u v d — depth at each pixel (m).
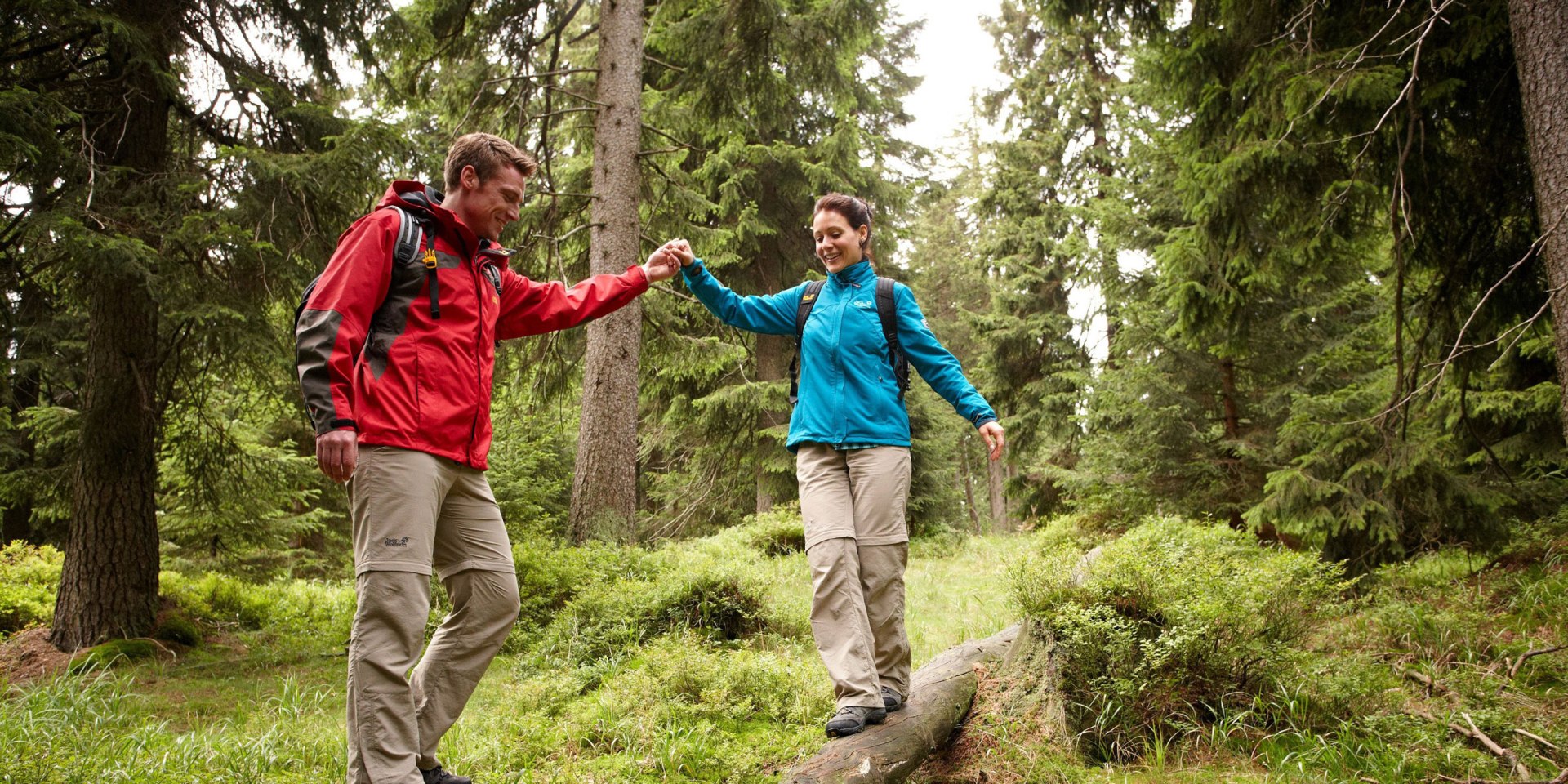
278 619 7.88
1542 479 7.32
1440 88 4.88
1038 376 16.75
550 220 9.69
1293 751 3.16
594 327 8.69
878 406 3.01
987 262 17.83
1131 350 10.37
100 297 6.48
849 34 9.24
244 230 5.85
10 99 4.95
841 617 2.91
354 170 6.24
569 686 4.23
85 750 3.14
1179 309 6.91
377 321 2.23
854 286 3.14
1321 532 6.26
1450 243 5.74
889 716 2.98
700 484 16.08
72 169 5.70
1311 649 4.39
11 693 4.80
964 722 3.36
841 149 13.99
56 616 6.43
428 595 2.22
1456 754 3.09
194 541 10.74
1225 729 3.32
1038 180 17.00
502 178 2.49
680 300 10.63
